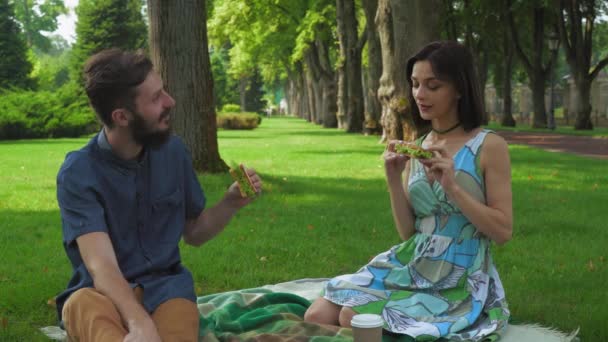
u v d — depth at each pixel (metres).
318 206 10.32
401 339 3.43
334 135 32.59
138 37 54.78
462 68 3.54
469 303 3.58
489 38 41.25
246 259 6.91
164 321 3.04
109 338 2.72
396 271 3.74
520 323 4.29
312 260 6.86
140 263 3.24
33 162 18.38
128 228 3.23
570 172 14.52
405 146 3.59
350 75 34.84
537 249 7.27
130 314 2.84
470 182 3.58
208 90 13.11
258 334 3.55
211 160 13.28
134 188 3.20
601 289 5.69
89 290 2.91
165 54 12.74
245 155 20.33
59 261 6.89
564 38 35.62
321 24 38.34
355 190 12.09
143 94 2.96
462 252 3.63
